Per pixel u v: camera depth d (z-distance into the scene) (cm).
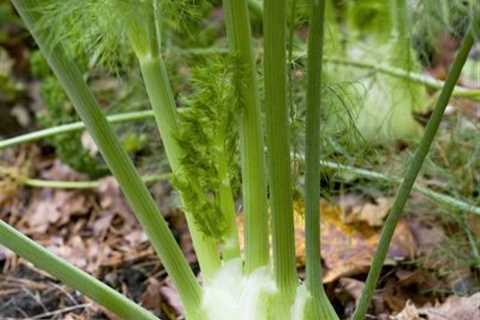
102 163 121
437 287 95
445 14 70
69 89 69
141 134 117
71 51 69
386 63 109
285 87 67
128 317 71
